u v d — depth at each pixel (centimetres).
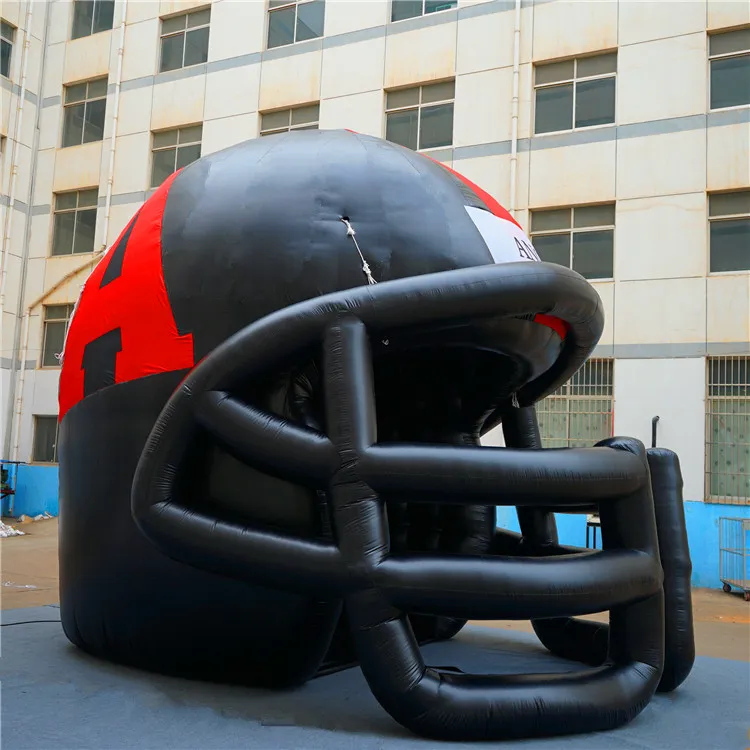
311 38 1684
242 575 369
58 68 1992
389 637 344
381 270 407
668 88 1358
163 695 396
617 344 1330
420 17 1565
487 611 348
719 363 1284
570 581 356
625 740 360
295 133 470
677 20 1366
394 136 1578
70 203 1959
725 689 472
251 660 404
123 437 431
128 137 1866
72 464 467
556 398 1359
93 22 1988
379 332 375
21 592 903
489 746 342
